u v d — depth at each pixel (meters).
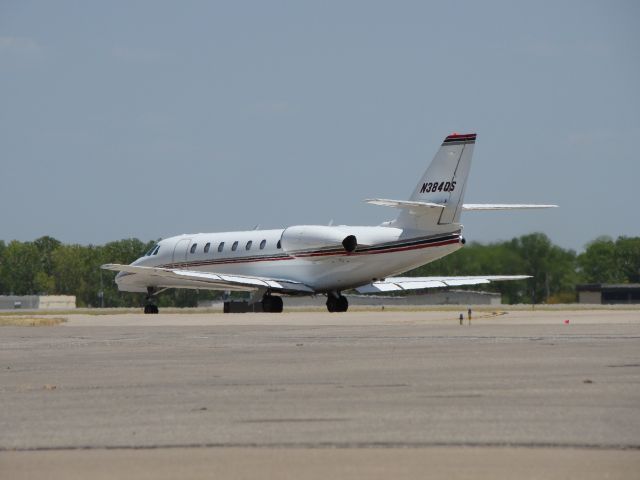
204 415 36.78
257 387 44.09
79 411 38.28
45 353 64.12
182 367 53.16
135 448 31.17
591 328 82.06
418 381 45.06
